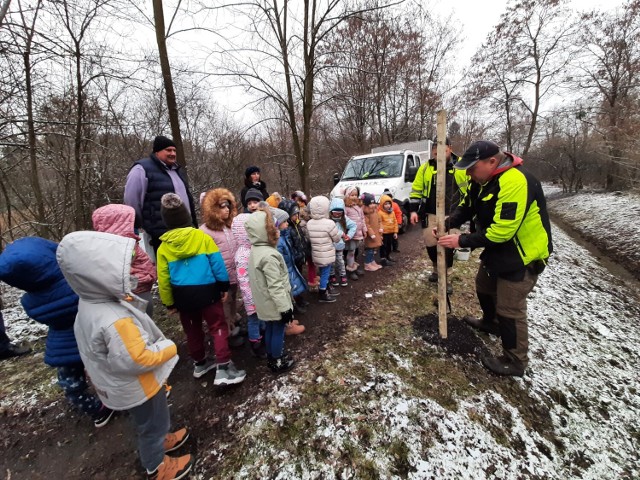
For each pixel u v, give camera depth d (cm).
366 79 1185
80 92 515
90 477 197
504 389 277
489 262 272
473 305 405
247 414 235
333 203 426
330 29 663
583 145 1767
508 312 272
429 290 444
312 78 712
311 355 302
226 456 205
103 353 154
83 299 157
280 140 1323
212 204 312
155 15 450
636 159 1228
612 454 248
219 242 316
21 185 617
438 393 260
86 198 621
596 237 980
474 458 217
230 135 891
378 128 1497
